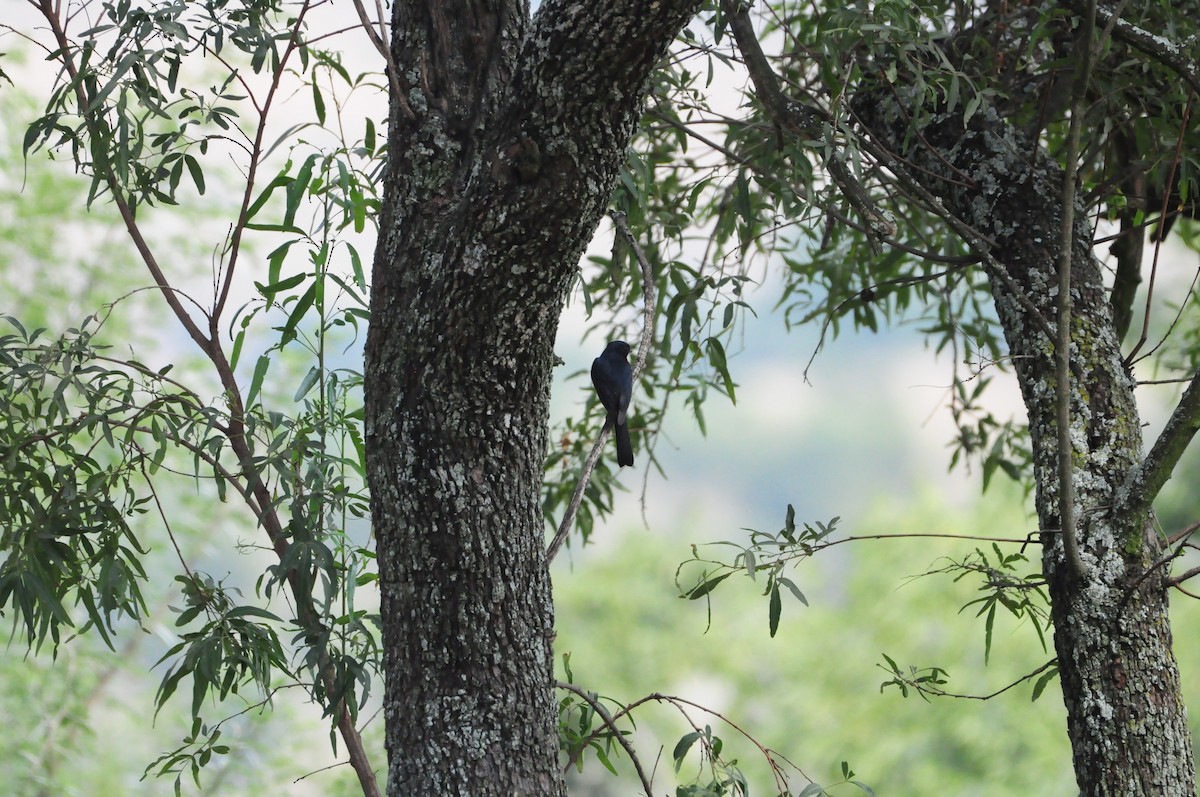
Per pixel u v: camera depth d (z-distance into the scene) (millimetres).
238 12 5438
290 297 5656
